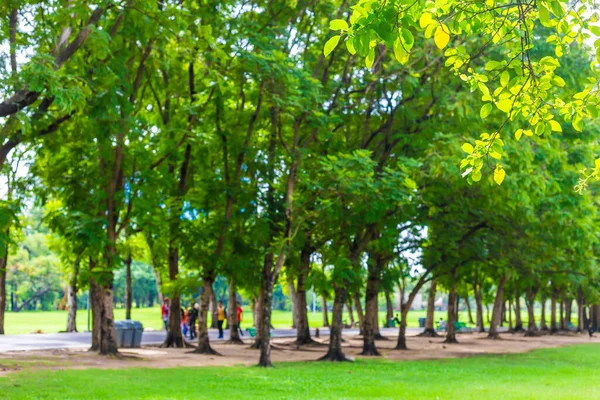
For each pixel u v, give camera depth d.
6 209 18.50
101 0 17.22
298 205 24.08
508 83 7.70
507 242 28.55
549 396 15.57
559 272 31.17
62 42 17.52
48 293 114.88
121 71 20.12
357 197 22.41
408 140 24.42
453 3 7.00
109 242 23.27
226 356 27.36
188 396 14.68
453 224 27.95
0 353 26.12
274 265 24.78
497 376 21.16
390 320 71.81
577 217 25.52
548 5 6.75
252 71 22.52
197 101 24.69
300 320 36.59
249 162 26.02
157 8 18.55
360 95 26.27
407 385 17.89
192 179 28.19
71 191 24.72
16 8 17.50
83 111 19.75
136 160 24.11
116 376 18.39
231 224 25.50
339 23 6.04
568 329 69.06
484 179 20.95
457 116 22.66
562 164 24.62
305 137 26.72
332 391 16.33
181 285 25.92
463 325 62.16
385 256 30.47
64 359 23.39
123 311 105.75
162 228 24.31
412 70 23.52
